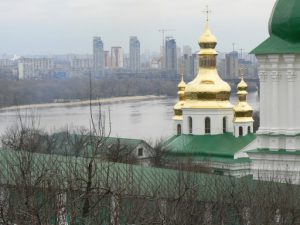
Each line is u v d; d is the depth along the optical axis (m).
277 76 102.75
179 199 68.88
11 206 61.19
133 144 181.25
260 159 104.25
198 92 183.50
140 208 64.56
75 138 113.62
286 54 101.38
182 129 187.50
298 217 80.50
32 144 81.81
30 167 65.69
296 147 102.75
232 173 170.75
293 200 80.44
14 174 64.50
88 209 60.19
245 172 171.75
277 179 93.88
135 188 73.31
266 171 103.62
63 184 62.88
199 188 80.56
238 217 76.50
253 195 80.12
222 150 175.25
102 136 66.88
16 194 61.97
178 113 195.75
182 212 68.88
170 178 84.19
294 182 101.50
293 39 102.50
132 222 63.56
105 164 76.62
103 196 60.78
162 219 66.62
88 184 60.47
